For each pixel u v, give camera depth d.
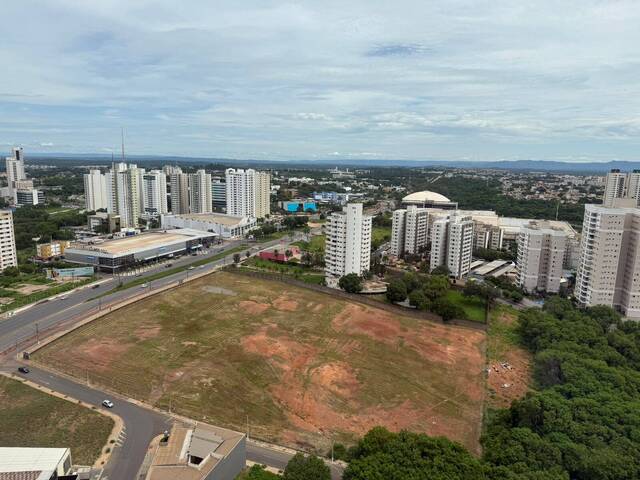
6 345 142.00
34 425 101.31
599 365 120.44
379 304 187.00
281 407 112.69
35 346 140.88
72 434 98.62
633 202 196.00
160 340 148.38
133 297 190.38
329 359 138.25
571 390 110.38
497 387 124.94
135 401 112.94
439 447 85.44
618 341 141.38
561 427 94.75
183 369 129.38
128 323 162.62
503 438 92.25
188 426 96.00
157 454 83.75
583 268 190.25
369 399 117.25
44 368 128.12
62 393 115.38
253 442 98.69
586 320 159.00
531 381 128.88
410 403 115.94
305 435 102.06
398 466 79.75
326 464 91.44
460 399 118.50
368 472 77.50
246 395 117.31
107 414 106.75
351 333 158.62
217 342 147.75
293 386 122.25
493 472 81.50
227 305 184.00
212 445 84.62
